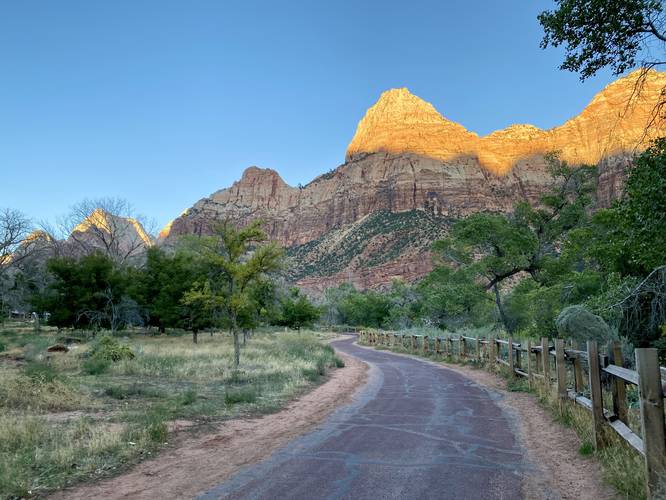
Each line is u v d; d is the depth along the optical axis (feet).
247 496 16.21
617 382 19.43
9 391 33.42
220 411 33.17
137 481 17.99
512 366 49.32
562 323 40.60
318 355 80.38
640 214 30.01
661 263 31.89
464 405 35.83
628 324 42.75
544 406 33.42
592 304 44.70
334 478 18.15
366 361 84.17
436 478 18.04
